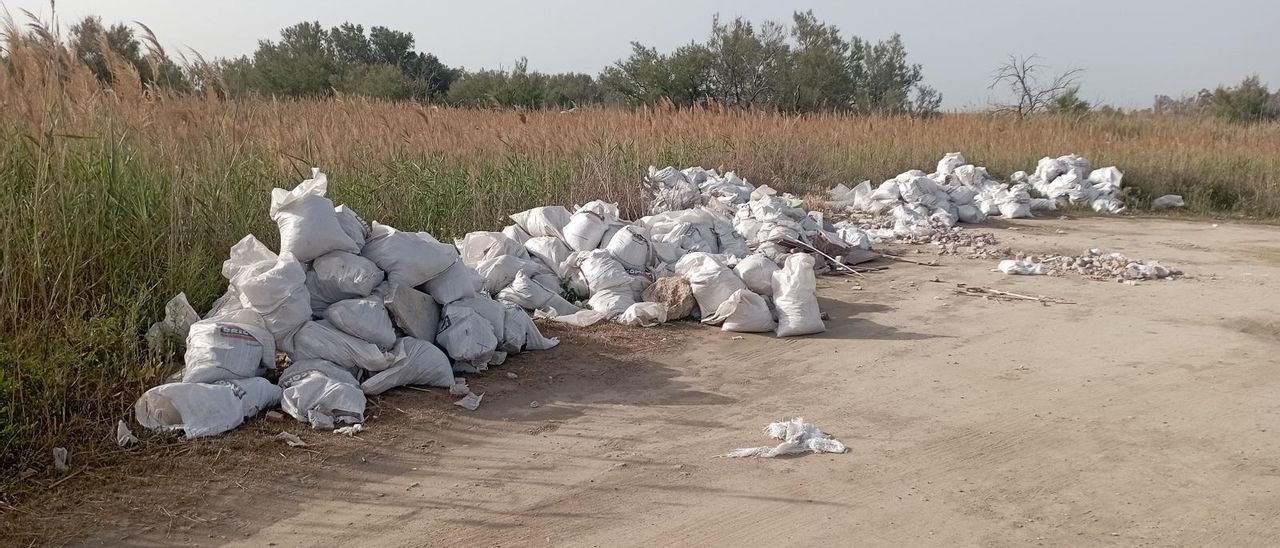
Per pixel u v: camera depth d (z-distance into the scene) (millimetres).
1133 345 7547
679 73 33625
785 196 12906
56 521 4203
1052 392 6309
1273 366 6930
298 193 6395
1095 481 4812
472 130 13406
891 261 11617
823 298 9367
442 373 6172
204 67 8297
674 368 6836
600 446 5309
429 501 4555
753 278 8258
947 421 5738
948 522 4340
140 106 7520
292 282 5941
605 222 9305
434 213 10375
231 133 8172
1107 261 11641
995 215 16703
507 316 7020
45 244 5969
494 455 5152
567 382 6441
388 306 6234
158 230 6926
